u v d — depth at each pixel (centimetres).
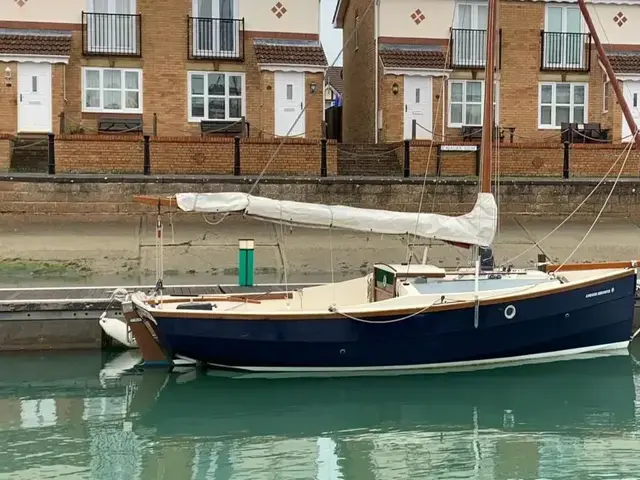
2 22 2108
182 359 1035
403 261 1552
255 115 2241
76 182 1664
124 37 2170
